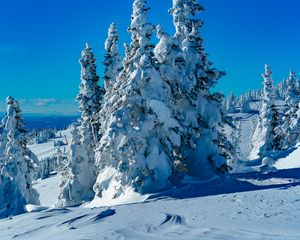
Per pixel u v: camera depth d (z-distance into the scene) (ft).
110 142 82.99
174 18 100.48
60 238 47.57
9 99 111.86
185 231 43.50
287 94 220.84
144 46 87.04
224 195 67.67
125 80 89.20
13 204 105.60
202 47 98.27
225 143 101.14
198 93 96.78
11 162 108.27
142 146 83.51
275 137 198.59
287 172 108.17
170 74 90.53
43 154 653.71
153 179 83.56
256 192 66.03
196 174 93.25
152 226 47.98
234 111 625.00
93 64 135.64
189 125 93.61
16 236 53.78
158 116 84.99
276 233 38.24
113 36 132.98
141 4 87.66
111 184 92.12
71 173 128.47
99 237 45.03
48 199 231.91
